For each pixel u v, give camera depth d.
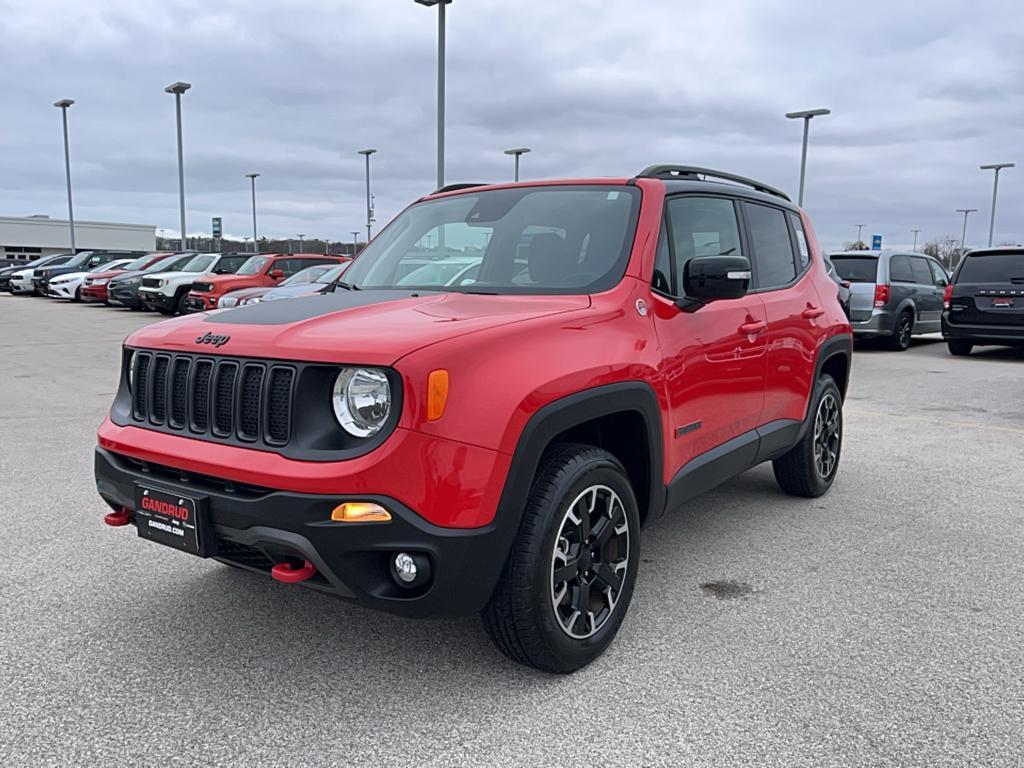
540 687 2.89
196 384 2.83
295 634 3.30
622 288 3.30
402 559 2.56
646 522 3.42
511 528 2.65
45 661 3.06
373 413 2.50
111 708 2.74
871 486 5.61
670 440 3.41
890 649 3.18
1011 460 6.36
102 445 3.12
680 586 3.82
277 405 2.63
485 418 2.57
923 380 11.10
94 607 3.54
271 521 2.52
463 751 2.50
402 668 3.02
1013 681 2.93
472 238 3.87
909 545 4.40
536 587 2.75
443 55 19.14
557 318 2.96
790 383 4.60
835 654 3.13
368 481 2.44
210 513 2.69
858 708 2.74
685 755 2.48
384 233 4.41
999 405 9.02
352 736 2.58
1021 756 2.48
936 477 5.85
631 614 3.50
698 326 3.63
